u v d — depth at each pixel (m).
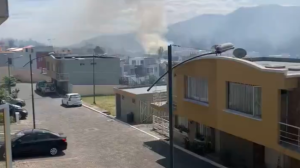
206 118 22.64
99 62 64.94
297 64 23.53
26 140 23.38
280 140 17.44
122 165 21.95
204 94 23.14
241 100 19.81
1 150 10.72
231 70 20.03
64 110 45.09
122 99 39.56
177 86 25.61
